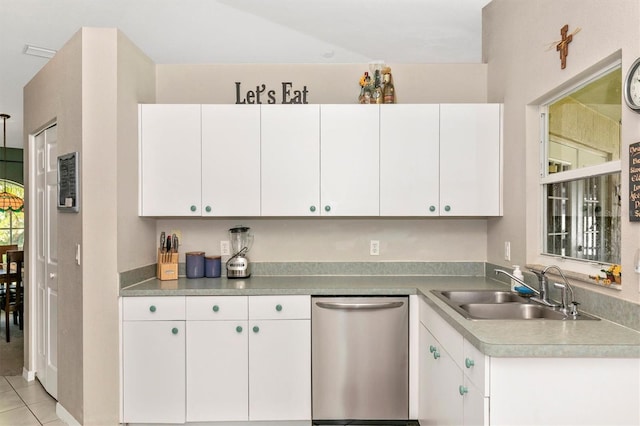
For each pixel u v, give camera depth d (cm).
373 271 302
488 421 141
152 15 305
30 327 325
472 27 323
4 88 453
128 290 241
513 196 253
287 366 246
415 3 290
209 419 244
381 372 245
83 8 293
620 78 173
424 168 268
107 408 240
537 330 155
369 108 268
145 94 280
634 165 154
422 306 238
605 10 169
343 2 288
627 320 158
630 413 140
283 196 268
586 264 193
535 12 226
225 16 306
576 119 205
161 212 266
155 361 243
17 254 449
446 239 303
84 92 239
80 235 240
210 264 289
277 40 344
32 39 339
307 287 251
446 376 189
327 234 303
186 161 266
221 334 244
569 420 140
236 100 282
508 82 260
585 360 141
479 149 268
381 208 267
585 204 199
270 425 250
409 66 302
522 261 242
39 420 261
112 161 239
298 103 281
